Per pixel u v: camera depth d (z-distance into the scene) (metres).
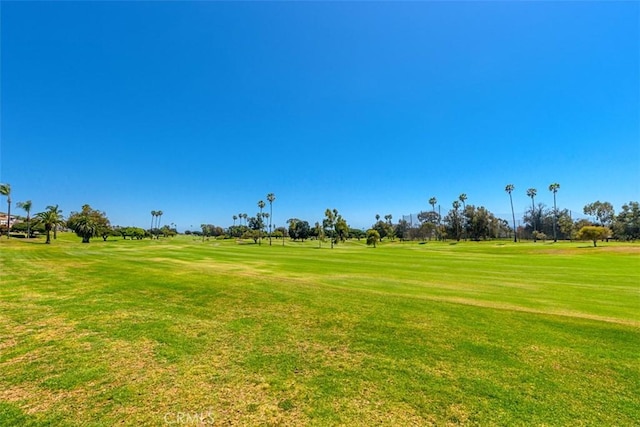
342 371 5.25
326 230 93.56
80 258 21.86
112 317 7.86
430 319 8.07
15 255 23.34
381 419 3.99
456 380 4.99
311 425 3.85
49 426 3.74
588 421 4.02
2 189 67.88
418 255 40.47
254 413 4.06
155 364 5.39
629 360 5.79
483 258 35.25
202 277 13.56
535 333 7.14
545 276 19.20
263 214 120.88
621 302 11.61
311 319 7.98
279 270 20.86
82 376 4.92
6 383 4.68
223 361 5.56
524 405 4.33
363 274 19.42
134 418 3.92
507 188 102.69
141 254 32.94
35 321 7.48
